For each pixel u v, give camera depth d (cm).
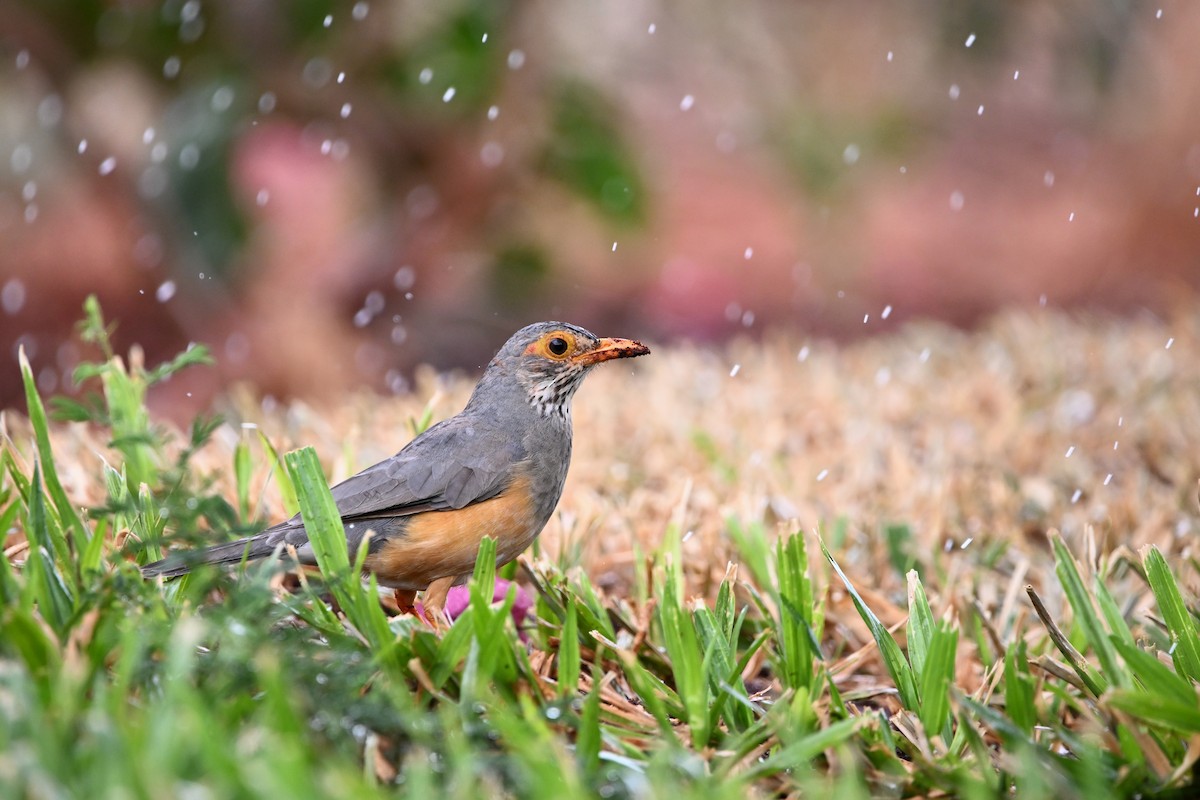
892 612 677
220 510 534
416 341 1791
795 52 2567
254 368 1678
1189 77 2253
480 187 1717
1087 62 2392
